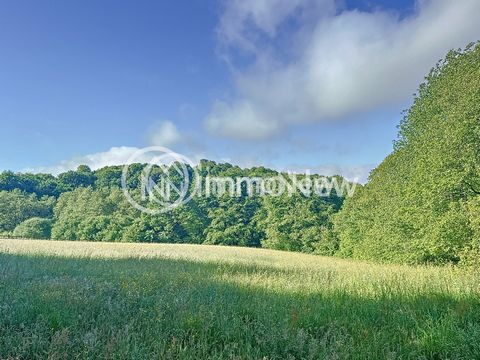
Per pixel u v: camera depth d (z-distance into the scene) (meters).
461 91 18.62
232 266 16.61
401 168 26.56
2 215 81.56
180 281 9.51
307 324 5.57
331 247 55.25
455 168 17.86
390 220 26.00
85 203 82.94
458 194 18.36
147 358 4.10
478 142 17.02
